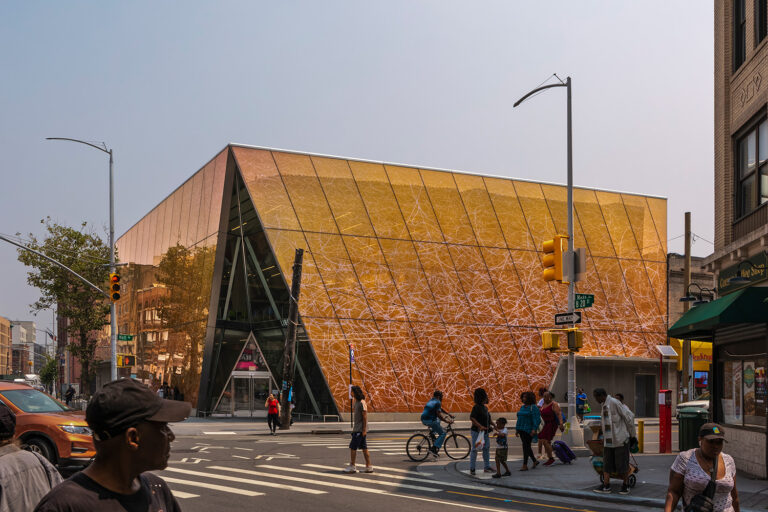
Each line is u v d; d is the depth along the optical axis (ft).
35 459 12.21
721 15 64.64
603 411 45.68
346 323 128.36
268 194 132.67
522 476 53.31
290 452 70.59
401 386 127.95
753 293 50.75
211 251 138.21
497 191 152.25
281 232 130.31
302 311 126.00
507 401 135.64
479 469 57.93
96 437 8.28
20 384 50.31
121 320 215.72
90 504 7.96
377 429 105.50
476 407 55.52
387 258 136.26
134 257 205.57
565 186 160.04
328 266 131.13
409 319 133.39
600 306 153.17
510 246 148.25
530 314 144.56
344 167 140.77
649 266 161.58
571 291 67.72
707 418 61.31
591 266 155.84
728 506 20.85
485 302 141.18
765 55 54.80
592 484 48.49
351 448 54.95
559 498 45.01
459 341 135.85
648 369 152.05
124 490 8.41
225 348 135.95
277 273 128.36
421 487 47.98
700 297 67.36
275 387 133.80
